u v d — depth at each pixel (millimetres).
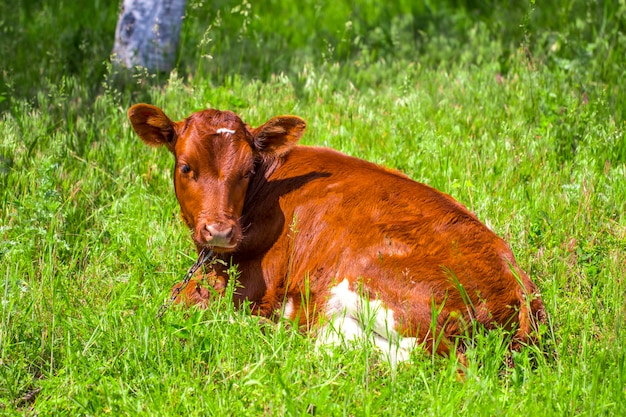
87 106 11773
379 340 7449
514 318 7328
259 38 14984
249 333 7254
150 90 12312
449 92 12641
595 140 10766
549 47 14141
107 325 7402
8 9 15844
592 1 15469
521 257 8641
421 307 7273
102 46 14195
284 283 7832
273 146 7980
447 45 14961
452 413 6371
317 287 7645
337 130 11250
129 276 8289
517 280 7395
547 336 7535
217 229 7387
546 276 8523
